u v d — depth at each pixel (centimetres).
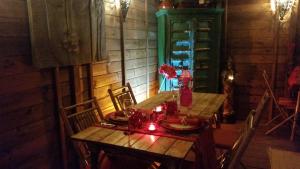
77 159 262
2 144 186
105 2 298
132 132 182
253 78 434
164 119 203
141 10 393
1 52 182
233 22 434
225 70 426
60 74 243
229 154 217
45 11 212
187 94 246
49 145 232
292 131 346
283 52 408
